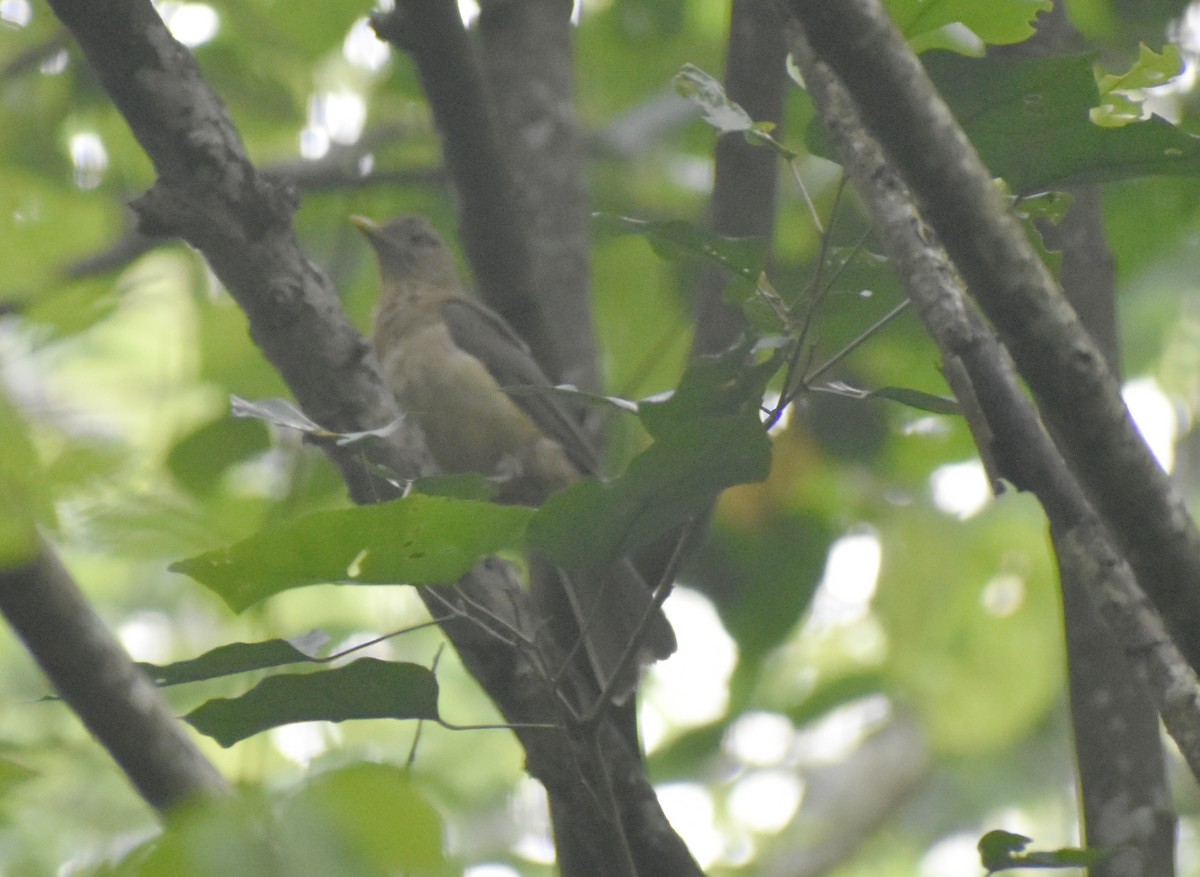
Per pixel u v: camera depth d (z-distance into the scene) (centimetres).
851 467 1166
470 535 448
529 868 1245
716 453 457
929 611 1191
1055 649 1198
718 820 1500
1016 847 459
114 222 921
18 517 450
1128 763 623
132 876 329
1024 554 1206
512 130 943
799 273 845
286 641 487
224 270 591
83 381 1110
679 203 1242
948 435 1176
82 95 1082
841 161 497
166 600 1330
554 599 830
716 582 1109
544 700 575
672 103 1228
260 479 980
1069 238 705
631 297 1209
